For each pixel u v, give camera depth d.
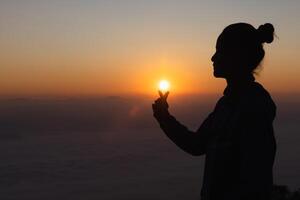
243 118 1.56
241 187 1.52
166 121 1.96
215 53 1.78
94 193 121.12
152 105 1.99
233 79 1.71
